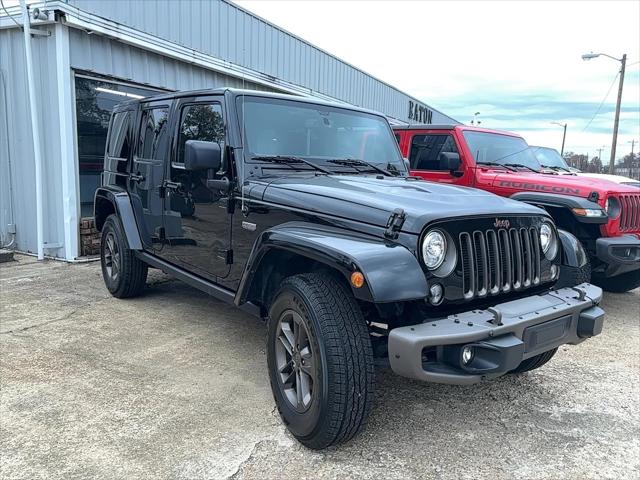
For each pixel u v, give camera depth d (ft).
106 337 14.98
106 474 8.72
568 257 11.55
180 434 9.99
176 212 14.80
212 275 13.42
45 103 24.68
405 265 8.68
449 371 8.70
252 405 11.19
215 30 32.91
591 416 11.20
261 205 11.48
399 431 10.35
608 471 9.20
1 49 25.25
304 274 9.93
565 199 18.21
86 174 26.13
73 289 20.07
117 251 18.31
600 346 15.61
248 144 12.41
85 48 24.86
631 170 131.23
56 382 12.05
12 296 18.98
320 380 8.84
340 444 9.46
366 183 11.59
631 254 18.03
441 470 9.10
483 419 10.94
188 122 14.24
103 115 26.58
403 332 8.54
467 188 12.20
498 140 23.61
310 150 13.35
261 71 38.14
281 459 9.28
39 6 23.11
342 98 53.42
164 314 17.16
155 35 28.14
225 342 14.78
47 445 9.53
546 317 9.51
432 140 23.11
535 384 12.76
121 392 11.62
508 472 9.11
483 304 9.91
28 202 25.98
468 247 9.48
